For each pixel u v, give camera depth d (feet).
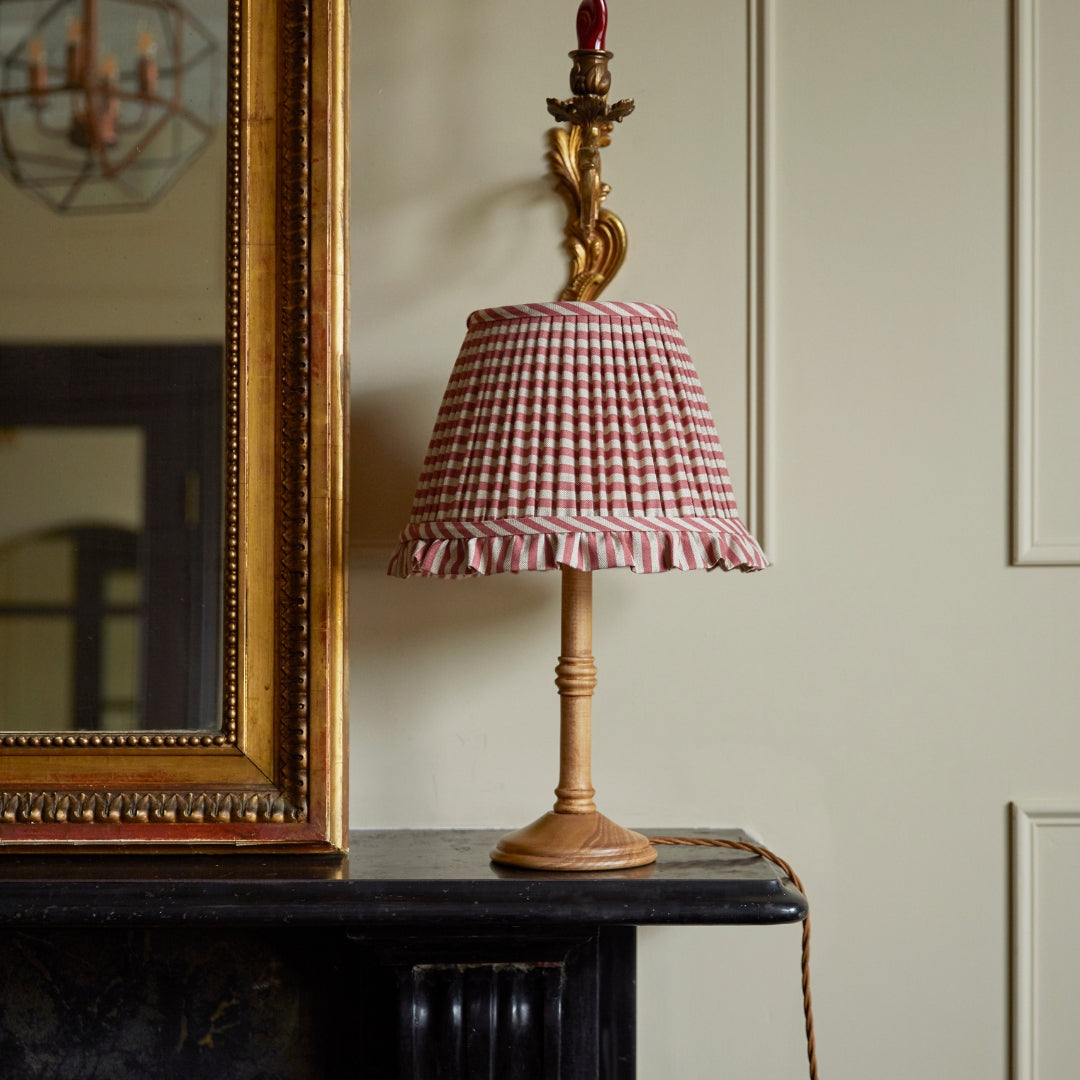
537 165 3.43
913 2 3.43
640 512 2.53
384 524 3.39
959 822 3.38
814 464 3.40
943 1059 3.35
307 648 3.00
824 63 3.43
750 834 3.37
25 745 3.00
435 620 3.40
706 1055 3.36
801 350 3.41
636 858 2.81
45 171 3.15
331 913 2.61
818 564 3.40
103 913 2.63
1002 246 3.42
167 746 3.00
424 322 3.42
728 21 3.43
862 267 3.42
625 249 3.37
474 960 2.84
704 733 3.39
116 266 3.12
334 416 3.05
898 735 3.39
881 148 3.43
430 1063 2.87
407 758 3.38
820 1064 3.36
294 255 3.05
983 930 3.37
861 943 3.37
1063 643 3.40
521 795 3.39
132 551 3.08
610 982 3.23
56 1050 3.19
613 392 2.60
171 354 3.10
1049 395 3.41
